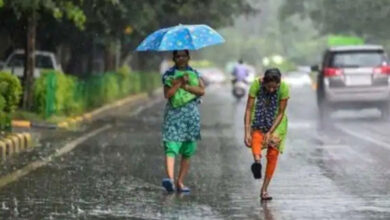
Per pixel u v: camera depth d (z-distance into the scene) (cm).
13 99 3469
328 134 4056
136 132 4334
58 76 4931
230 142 3719
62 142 3706
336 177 2520
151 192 2252
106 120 5362
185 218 1859
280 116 2122
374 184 2359
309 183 2398
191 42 2227
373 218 1838
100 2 4881
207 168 2770
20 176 2558
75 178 2522
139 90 9675
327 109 4841
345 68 4762
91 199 2127
